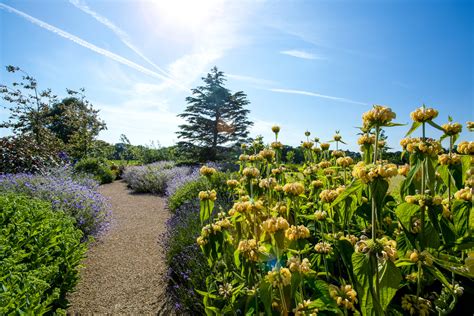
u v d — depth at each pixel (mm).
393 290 998
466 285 1451
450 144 1526
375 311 1018
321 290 1396
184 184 8656
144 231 5633
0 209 2980
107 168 15016
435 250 1279
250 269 1564
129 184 12422
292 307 1491
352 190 1190
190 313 2689
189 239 3773
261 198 2209
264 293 1301
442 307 1268
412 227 1359
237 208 1637
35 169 8977
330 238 1604
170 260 3678
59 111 21297
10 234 2488
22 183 5688
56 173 8812
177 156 20500
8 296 1645
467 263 1127
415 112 1330
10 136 9672
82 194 5605
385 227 1845
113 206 8070
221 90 19344
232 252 1935
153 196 9953
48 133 15109
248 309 1648
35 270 2168
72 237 3188
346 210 1581
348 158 2166
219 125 19562
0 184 5438
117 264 4035
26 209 3096
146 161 20562
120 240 5070
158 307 2969
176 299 2971
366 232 1819
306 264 1356
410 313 1292
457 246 1260
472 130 1715
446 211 1442
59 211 4004
